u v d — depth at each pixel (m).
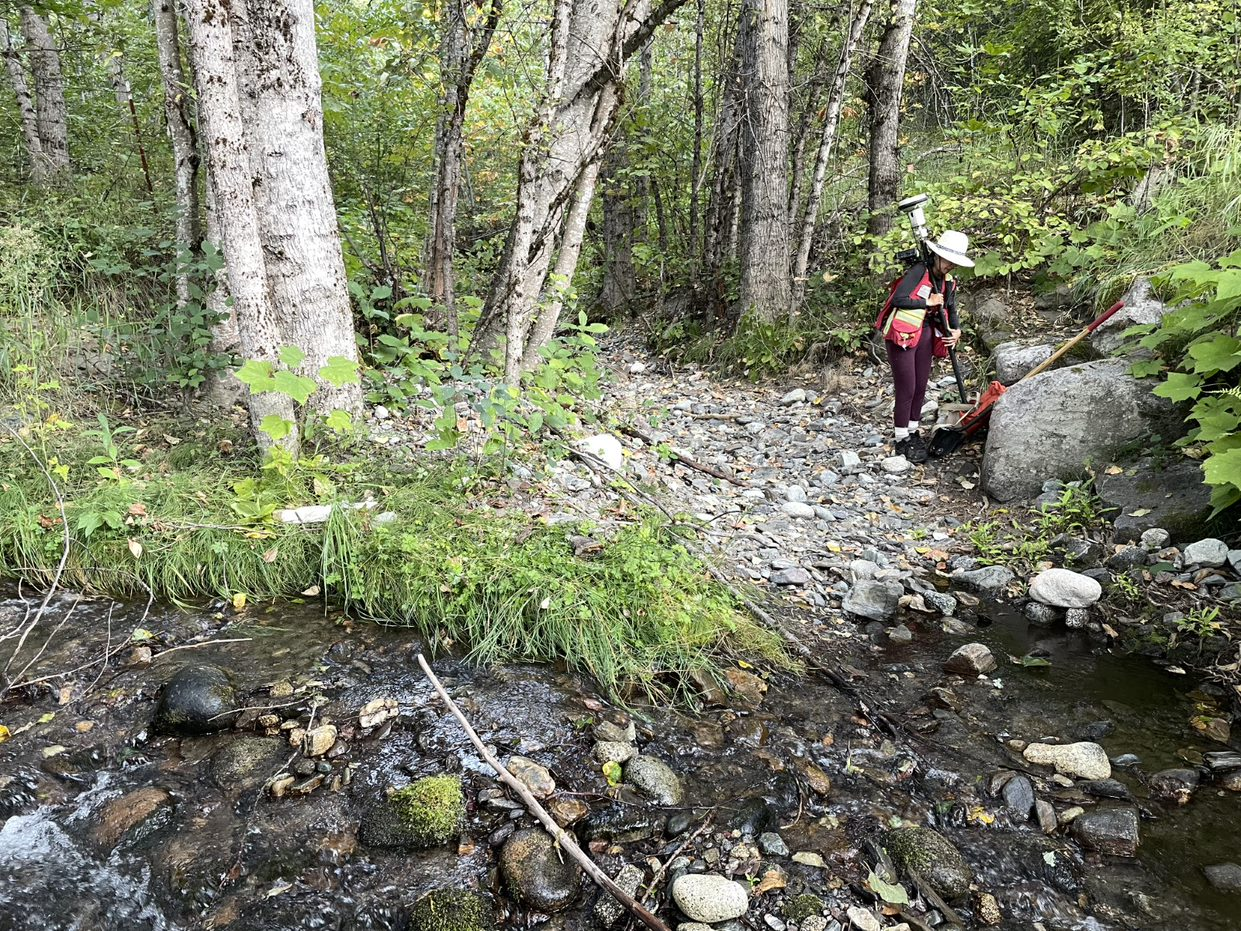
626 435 6.71
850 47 8.13
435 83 7.30
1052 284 7.25
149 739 2.99
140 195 7.82
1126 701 3.53
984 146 9.01
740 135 9.50
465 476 4.61
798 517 5.41
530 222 5.36
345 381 3.91
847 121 11.45
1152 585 4.25
